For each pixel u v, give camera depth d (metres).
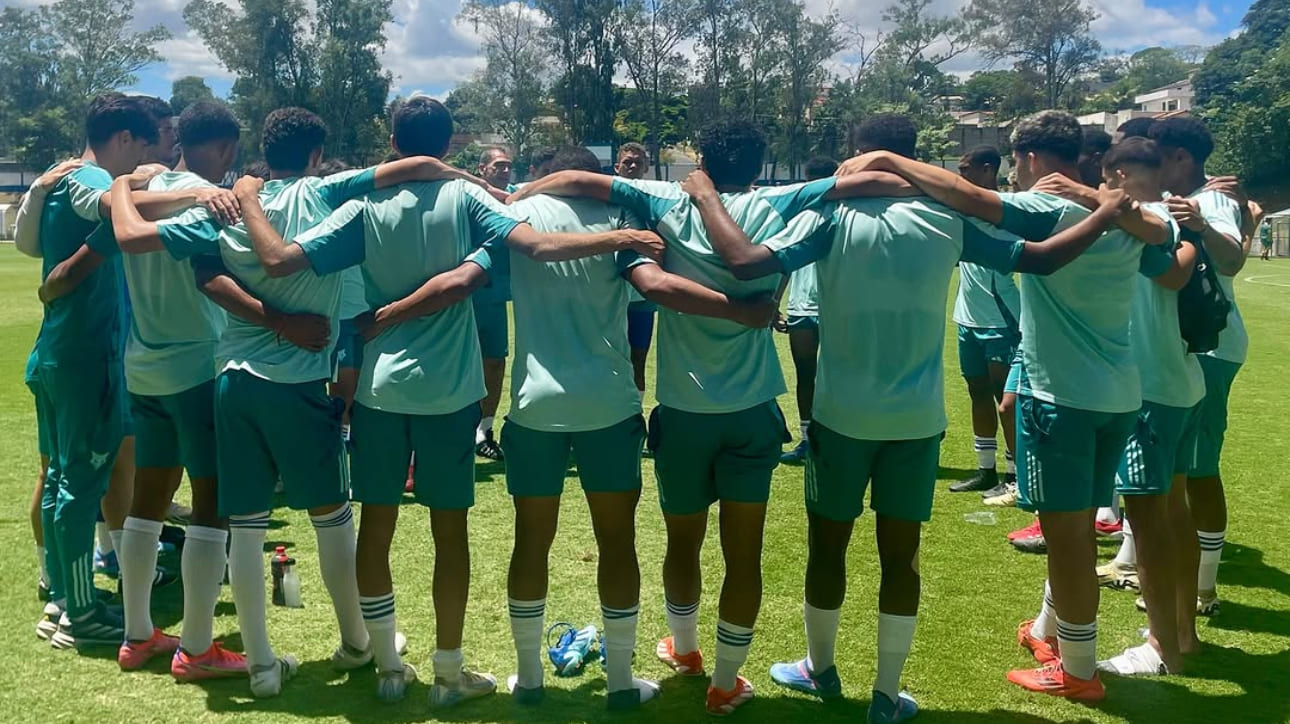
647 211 3.57
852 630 4.46
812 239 3.38
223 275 3.64
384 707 3.67
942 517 6.31
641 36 59.19
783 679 3.92
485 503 6.40
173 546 5.45
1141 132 4.67
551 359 3.56
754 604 3.59
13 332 14.40
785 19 58.59
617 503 3.61
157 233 3.57
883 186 3.42
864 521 6.12
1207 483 4.68
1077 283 3.60
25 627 4.36
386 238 3.58
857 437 3.47
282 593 4.65
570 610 4.64
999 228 3.49
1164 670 4.09
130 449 4.82
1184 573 4.25
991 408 6.88
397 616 4.54
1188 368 4.03
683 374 3.55
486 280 3.51
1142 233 3.57
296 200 3.76
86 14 69.88
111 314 4.21
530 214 3.64
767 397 3.58
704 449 3.57
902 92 70.44
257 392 3.63
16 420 8.52
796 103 60.25
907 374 3.44
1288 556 5.59
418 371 3.55
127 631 3.99
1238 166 53.00
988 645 4.34
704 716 3.65
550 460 3.58
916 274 3.38
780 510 6.40
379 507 3.64
